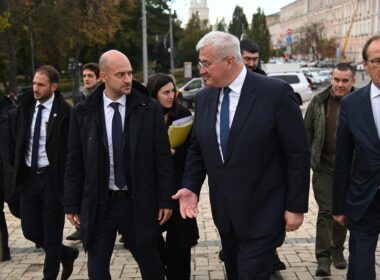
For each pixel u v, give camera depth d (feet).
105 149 10.79
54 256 13.62
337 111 14.06
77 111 11.12
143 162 10.94
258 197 9.52
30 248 18.06
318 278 14.29
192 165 10.66
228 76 9.46
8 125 14.42
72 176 11.21
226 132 9.55
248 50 13.23
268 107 9.29
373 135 10.04
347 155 10.60
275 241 9.61
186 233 12.41
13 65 93.25
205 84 9.75
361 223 10.34
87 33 102.27
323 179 14.26
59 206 13.62
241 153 9.34
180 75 181.57
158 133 11.13
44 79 13.29
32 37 108.37
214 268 15.42
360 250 10.21
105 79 10.80
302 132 9.40
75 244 18.30
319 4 351.25
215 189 9.78
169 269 13.00
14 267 16.07
